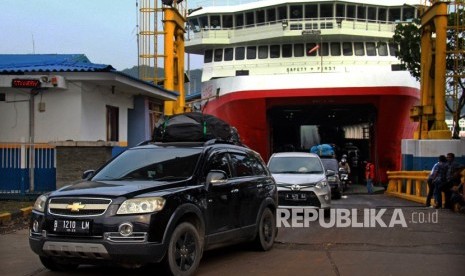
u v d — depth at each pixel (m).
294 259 9.04
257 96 30.50
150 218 7.00
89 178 8.45
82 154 14.96
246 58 34.44
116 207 7.04
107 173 8.53
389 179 28.02
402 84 30.27
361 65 33.03
